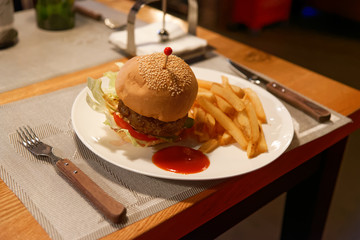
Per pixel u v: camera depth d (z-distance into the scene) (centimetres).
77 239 36
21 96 59
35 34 81
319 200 67
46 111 55
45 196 40
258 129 48
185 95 45
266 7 199
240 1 201
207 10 222
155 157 45
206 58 74
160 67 45
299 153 52
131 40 70
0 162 45
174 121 47
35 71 66
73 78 65
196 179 41
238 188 46
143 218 39
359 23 229
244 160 46
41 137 49
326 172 64
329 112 57
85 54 73
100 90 48
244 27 215
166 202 41
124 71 46
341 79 167
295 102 59
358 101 64
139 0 69
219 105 50
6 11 71
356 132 137
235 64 71
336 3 219
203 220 44
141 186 43
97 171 44
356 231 98
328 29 218
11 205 39
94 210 39
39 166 44
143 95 44
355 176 116
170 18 93
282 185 58
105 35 82
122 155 45
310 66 177
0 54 71
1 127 51
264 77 67
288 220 74
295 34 210
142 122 46
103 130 48
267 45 196
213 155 47
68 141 49
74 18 85
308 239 71
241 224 100
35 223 37
